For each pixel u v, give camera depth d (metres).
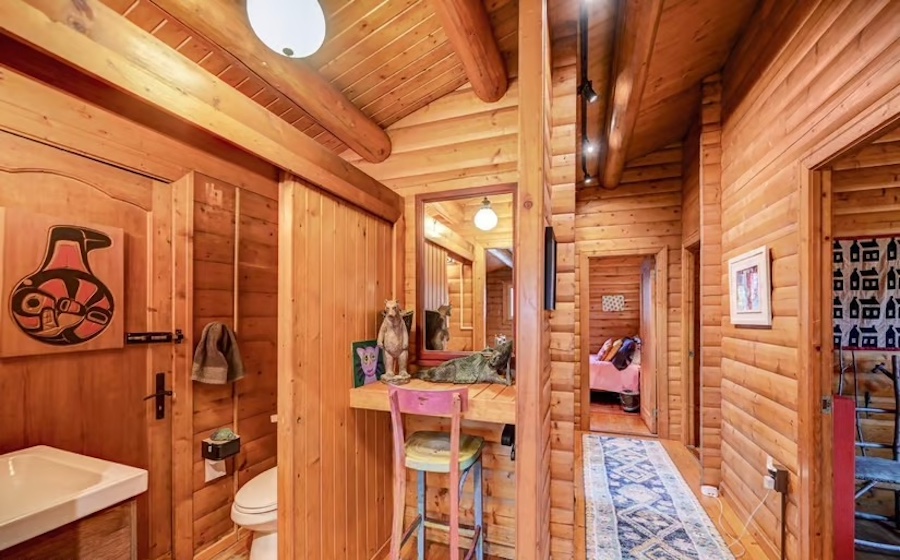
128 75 1.04
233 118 1.36
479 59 2.00
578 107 3.24
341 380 2.03
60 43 0.89
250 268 2.75
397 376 2.21
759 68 2.53
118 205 1.96
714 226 3.23
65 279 1.74
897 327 2.76
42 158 1.68
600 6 2.36
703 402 3.23
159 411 2.12
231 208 2.61
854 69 1.67
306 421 1.77
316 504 1.82
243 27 1.57
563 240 2.27
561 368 2.24
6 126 1.57
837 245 2.89
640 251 4.67
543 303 1.62
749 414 2.61
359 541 2.15
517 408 1.51
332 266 1.97
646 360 5.01
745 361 2.68
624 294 6.79
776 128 2.31
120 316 1.95
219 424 2.47
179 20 1.41
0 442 1.53
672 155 4.61
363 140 2.42
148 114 1.40
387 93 2.35
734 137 2.94
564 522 2.18
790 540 2.12
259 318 2.82
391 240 2.53
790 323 2.13
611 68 3.14
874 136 1.61
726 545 2.43
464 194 2.49
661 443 4.33
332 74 2.09
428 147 2.57
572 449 2.21
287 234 1.70
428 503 2.51
